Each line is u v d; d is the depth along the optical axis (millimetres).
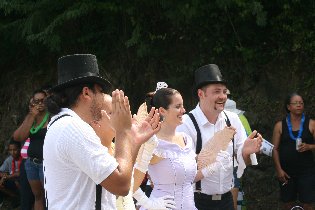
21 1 12352
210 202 6766
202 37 12508
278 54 12195
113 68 13164
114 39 13203
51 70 13688
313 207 10516
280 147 10492
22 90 13781
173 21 12148
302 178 10297
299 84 11977
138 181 5465
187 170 6168
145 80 12859
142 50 12391
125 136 3775
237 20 12273
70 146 3689
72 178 3758
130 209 4668
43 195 9617
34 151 9406
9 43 13938
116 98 3764
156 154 6090
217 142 6516
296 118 10445
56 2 12312
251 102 12180
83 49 13305
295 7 12102
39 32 12508
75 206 3746
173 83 12555
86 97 3924
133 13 12422
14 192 11977
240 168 6738
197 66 12484
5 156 13562
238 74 12367
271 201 11656
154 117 4191
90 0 12219
